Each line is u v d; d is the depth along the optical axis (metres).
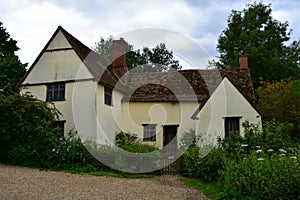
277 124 15.03
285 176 6.46
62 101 16.81
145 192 8.46
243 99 16.80
